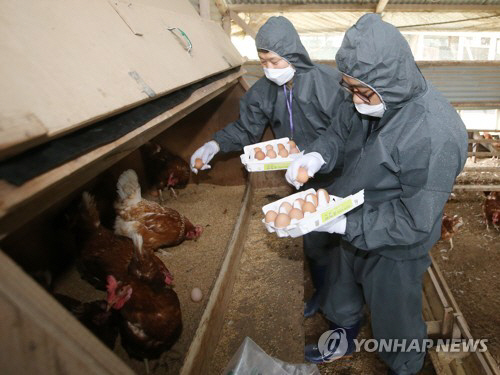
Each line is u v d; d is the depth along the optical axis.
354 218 1.22
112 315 1.36
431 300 2.02
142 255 1.41
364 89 1.08
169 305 1.34
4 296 0.41
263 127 2.14
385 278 1.36
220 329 1.54
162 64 1.04
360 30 1.01
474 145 4.38
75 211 1.67
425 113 1.04
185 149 2.71
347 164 1.50
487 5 4.38
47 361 0.46
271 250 2.09
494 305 2.27
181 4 1.93
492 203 3.02
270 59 1.70
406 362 1.50
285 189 2.82
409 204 1.09
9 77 0.52
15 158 0.51
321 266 2.04
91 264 1.63
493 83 4.94
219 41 2.12
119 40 0.90
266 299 1.73
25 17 0.64
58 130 0.54
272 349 1.46
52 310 0.44
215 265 1.87
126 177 1.88
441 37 9.08
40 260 1.76
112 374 0.50
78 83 0.65
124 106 0.73
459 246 2.88
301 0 4.44
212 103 2.49
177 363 1.35
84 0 0.87
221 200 2.61
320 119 1.85
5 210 0.44
